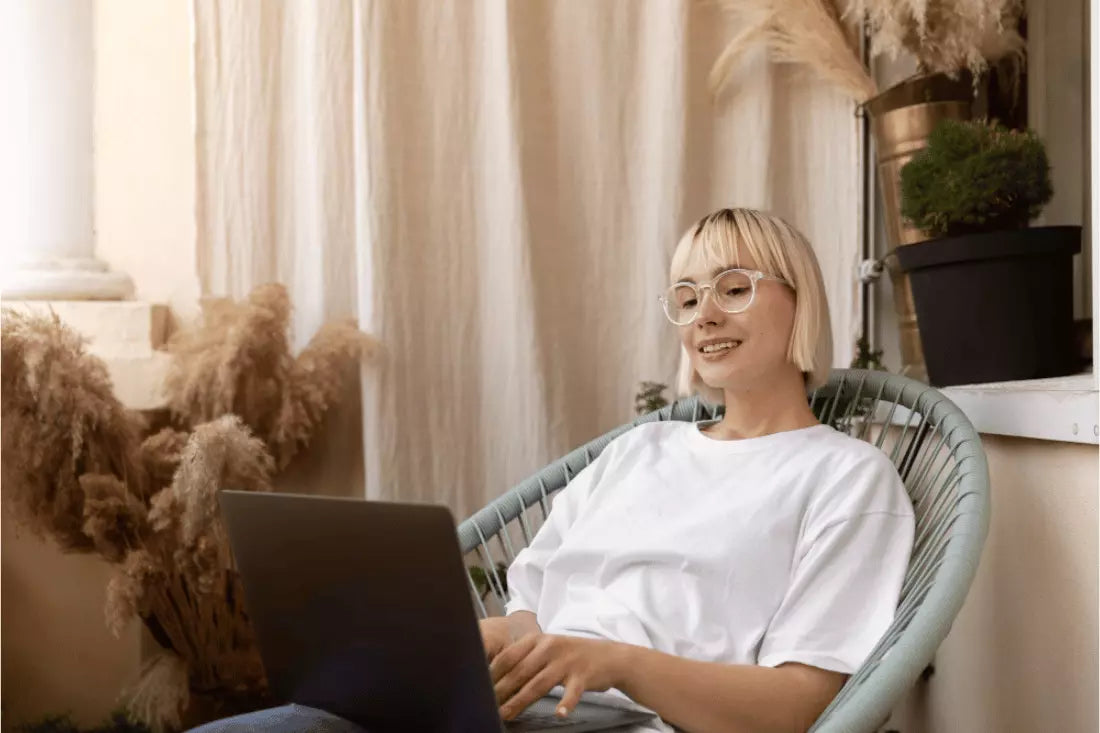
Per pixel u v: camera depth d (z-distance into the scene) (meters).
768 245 1.56
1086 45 2.17
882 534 1.37
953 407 1.53
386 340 2.48
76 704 2.58
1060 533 1.39
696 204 2.56
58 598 2.58
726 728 1.25
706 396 1.71
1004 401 1.53
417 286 2.51
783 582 1.42
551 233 2.56
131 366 2.49
